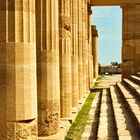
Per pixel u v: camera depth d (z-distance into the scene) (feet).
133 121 50.03
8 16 29.45
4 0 29.37
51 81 41.63
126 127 46.34
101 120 55.42
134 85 79.20
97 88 115.96
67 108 57.62
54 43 42.04
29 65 30.53
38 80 41.16
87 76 104.42
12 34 29.55
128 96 68.18
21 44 29.84
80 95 81.61
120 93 82.94
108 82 144.25
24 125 30.53
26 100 30.37
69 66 58.29
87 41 104.83
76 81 69.87
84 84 92.38
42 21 40.78
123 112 57.62
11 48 29.60
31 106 30.86
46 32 40.93
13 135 30.19
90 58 120.06
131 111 53.42
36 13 40.73
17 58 29.76
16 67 29.76
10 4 29.45
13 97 29.89
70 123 56.49
